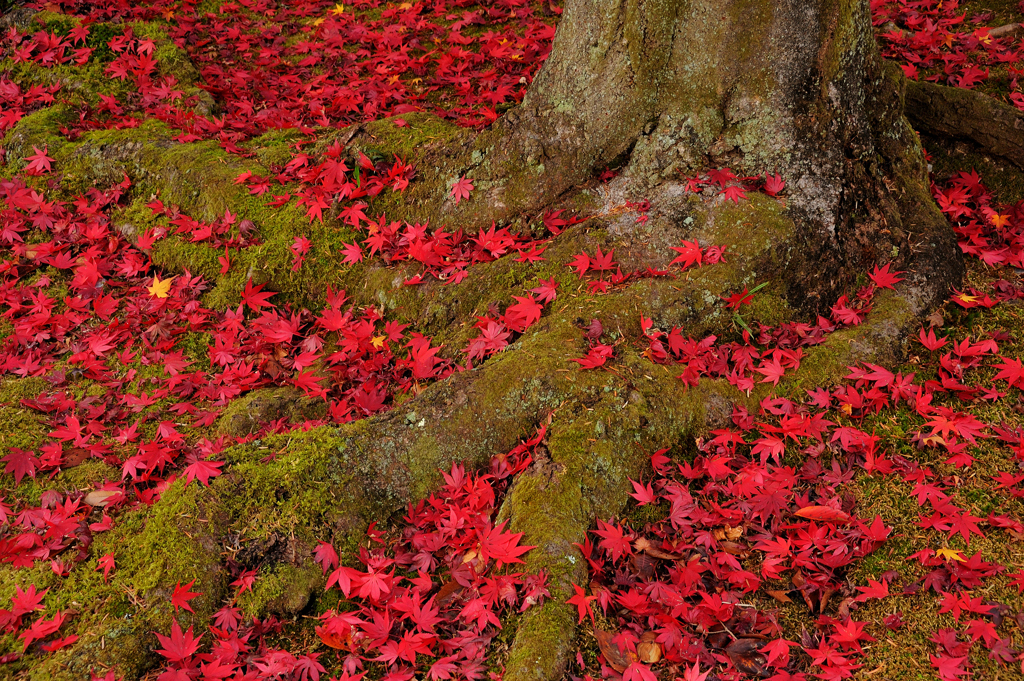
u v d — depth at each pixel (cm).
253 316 413
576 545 287
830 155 375
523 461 317
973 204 447
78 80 542
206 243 433
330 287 407
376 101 543
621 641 264
